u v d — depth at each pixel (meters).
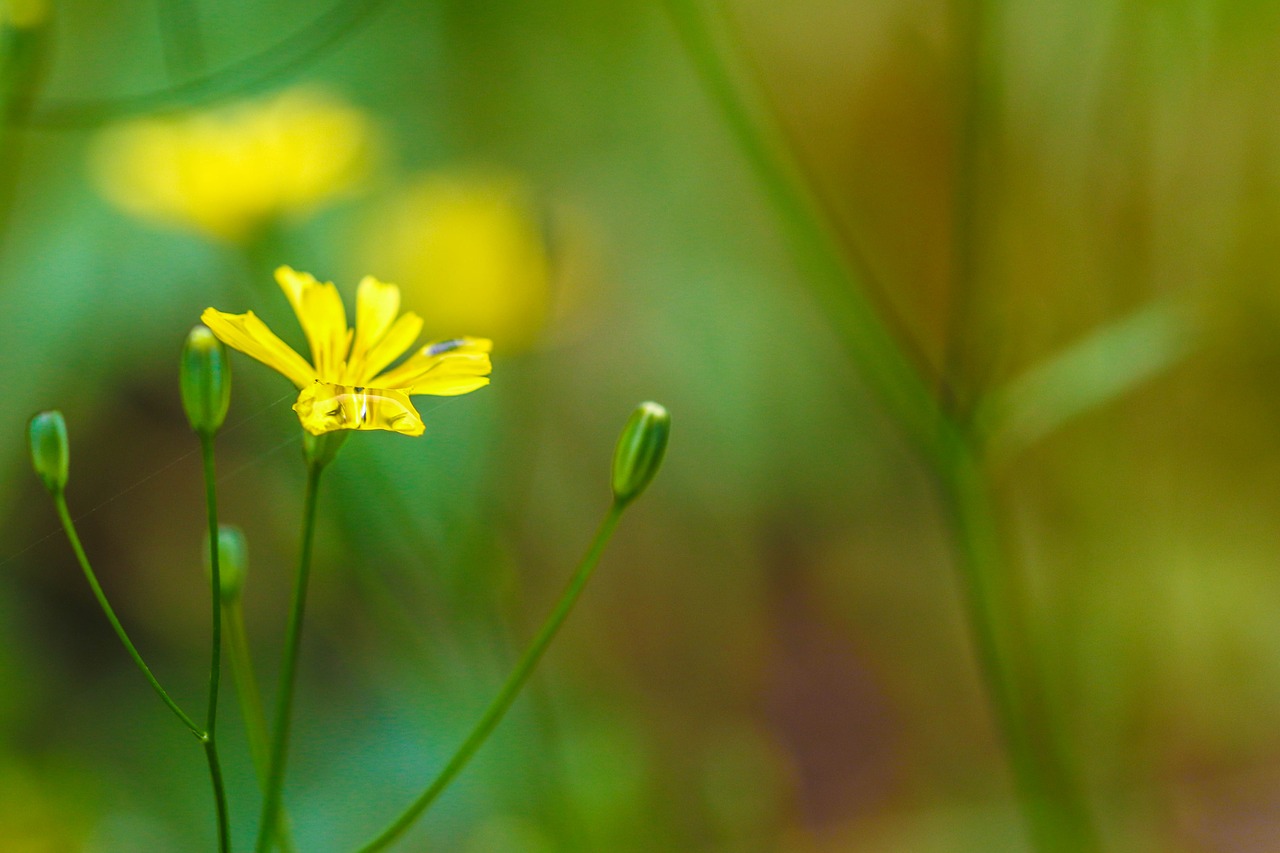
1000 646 0.37
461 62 0.58
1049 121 0.47
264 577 0.52
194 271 0.51
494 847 0.40
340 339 0.31
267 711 0.46
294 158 0.41
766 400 0.63
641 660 0.58
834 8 0.62
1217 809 0.49
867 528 0.63
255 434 0.47
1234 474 0.54
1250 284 0.48
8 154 0.41
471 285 0.43
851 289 0.37
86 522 0.51
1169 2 0.45
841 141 0.63
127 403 0.52
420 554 0.40
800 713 0.57
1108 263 0.47
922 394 0.37
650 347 0.63
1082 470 0.50
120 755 0.44
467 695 0.42
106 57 0.51
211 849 0.42
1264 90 0.47
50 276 0.49
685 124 0.64
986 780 0.54
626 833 0.42
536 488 0.61
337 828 0.43
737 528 0.62
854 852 0.51
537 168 0.60
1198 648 0.52
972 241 0.38
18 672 0.45
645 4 0.60
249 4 0.52
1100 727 0.48
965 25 0.36
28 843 0.39
